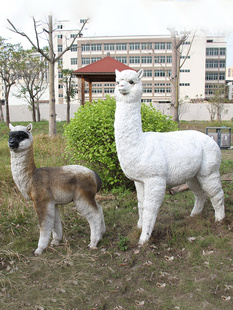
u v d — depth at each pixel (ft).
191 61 148.87
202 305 8.31
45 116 115.34
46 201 11.24
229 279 9.26
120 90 10.70
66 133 19.47
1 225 13.89
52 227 11.61
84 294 9.05
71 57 141.08
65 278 9.93
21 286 9.56
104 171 18.90
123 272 10.11
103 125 17.65
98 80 44.88
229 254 10.68
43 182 11.20
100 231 12.16
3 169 21.13
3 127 63.93
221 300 8.47
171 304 8.43
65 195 11.41
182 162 11.51
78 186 11.46
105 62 40.34
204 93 151.12
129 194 18.22
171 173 11.51
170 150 11.53
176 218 14.74
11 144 10.61
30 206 16.52
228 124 67.87
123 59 141.79
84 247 12.05
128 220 14.44
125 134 11.09
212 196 12.70
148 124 18.19
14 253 11.38
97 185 12.05
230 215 13.67
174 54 40.78
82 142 18.48
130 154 11.09
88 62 141.49
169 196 18.26
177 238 11.98
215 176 12.37
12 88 131.85
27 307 8.59
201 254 10.83
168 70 141.69
